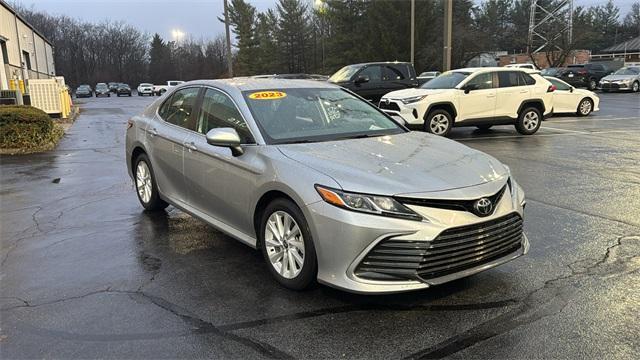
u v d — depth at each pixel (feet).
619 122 52.37
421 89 43.47
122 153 36.32
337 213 10.92
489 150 34.94
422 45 146.10
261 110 14.64
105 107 103.40
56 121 62.75
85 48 342.23
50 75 171.63
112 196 22.86
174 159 16.93
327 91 16.75
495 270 13.62
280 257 12.83
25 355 9.87
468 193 11.16
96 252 15.58
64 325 11.03
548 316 11.10
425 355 9.73
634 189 22.85
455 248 10.96
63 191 23.95
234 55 260.83
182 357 9.74
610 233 16.58
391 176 11.35
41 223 18.69
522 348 9.89
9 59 101.40
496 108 42.27
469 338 10.29
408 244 10.60
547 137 41.57
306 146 13.30
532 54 187.73
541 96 43.16
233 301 12.11
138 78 348.18
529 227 17.30
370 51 148.15
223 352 9.90
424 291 12.41
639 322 10.78
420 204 10.84
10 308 11.87
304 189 11.57
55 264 14.62
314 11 205.46
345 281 11.02
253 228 13.58
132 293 12.64
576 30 181.27
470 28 161.17
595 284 12.67
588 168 28.04
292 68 218.18
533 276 13.20
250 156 13.43
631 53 247.29
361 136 14.74
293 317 11.27
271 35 220.02
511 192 12.44
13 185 25.36
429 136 15.49
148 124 19.06
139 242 16.47
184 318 11.29
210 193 15.12
